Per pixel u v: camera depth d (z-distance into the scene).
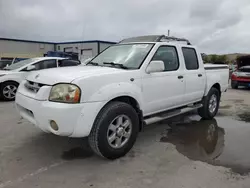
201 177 2.85
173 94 4.27
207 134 4.52
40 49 33.91
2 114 5.75
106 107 3.15
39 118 2.99
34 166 3.09
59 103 2.85
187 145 3.93
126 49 4.22
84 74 3.07
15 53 31.53
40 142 3.90
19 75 7.94
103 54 4.45
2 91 7.71
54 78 3.04
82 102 2.88
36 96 3.04
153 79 3.81
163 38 4.52
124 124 3.35
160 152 3.61
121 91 3.25
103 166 3.12
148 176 2.87
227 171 3.02
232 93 10.84
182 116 5.89
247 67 12.69
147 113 3.84
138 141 4.10
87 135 2.99
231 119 5.69
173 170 3.03
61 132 2.85
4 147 3.68
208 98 5.36
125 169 3.04
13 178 2.78
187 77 4.57
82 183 2.70
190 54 4.85
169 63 4.28
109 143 3.19
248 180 2.80
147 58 3.80
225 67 6.07
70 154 3.47
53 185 2.65
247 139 4.25
